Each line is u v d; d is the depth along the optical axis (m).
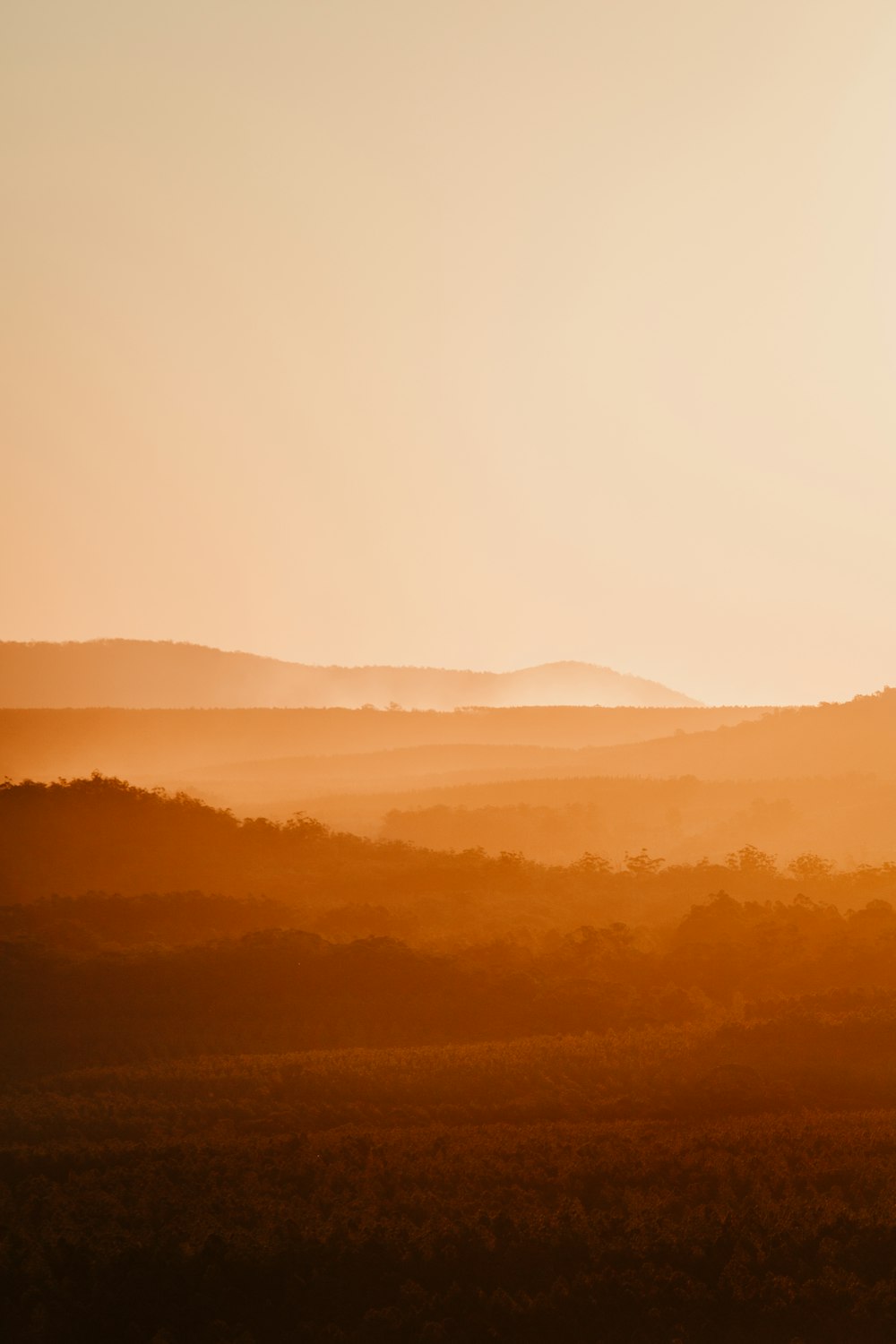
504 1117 128.75
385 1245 100.62
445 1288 97.44
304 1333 92.56
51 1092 136.62
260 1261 98.81
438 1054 145.75
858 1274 97.94
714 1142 118.50
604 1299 95.56
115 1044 154.25
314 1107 130.38
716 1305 94.88
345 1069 139.75
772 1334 92.06
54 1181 111.31
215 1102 131.88
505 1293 95.06
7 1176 113.81
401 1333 92.12
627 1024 161.12
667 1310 94.38
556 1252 100.88
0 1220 103.56
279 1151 117.00
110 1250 99.56
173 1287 97.00
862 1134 119.44
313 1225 102.94
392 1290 97.38
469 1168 112.19
